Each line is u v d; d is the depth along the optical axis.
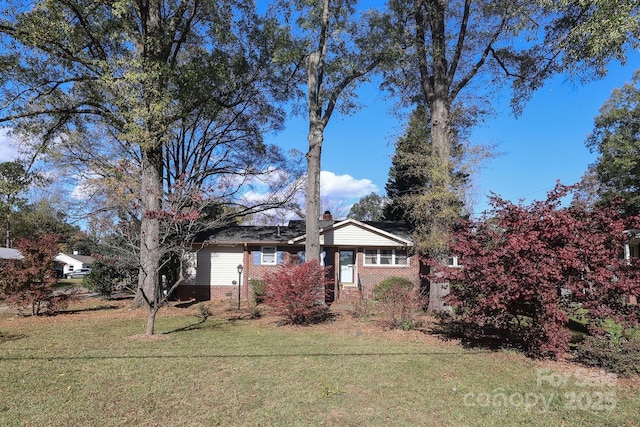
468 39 15.27
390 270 20.78
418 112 18.78
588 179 22.77
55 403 5.02
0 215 14.74
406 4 14.88
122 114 13.46
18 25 12.62
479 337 9.05
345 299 19.61
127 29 13.14
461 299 7.97
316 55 15.23
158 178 14.99
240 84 18.52
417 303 10.80
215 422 4.46
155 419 4.55
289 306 11.30
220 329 10.73
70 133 16.38
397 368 6.57
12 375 6.20
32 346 8.35
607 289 6.82
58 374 6.26
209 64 15.59
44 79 14.38
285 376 6.13
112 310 15.08
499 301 7.25
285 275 11.58
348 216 50.84
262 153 21.84
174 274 20.88
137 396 5.27
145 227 14.40
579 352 6.96
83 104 15.37
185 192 11.40
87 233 20.33
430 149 14.37
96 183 16.06
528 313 7.44
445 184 12.98
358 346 8.31
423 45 14.12
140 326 11.20
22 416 4.62
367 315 12.45
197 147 21.25
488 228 7.73
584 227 7.07
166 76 13.95
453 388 5.59
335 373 6.29
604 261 6.81
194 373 6.30
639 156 29.05
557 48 11.07
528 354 7.38
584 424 4.46
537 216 7.30
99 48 14.13
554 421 4.52
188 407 4.90
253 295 18.73
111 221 18.16
